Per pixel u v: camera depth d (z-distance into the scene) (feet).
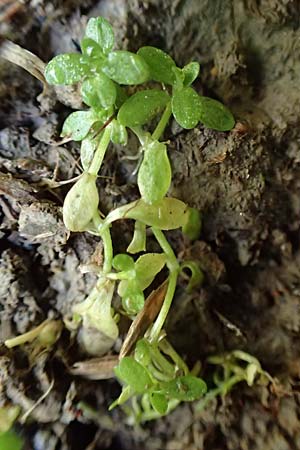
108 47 0.23
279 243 0.30
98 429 0.30
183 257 0.29
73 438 0.29
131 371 0.26
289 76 0.26
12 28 0.25
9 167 0.27
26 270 0.29
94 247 0.28
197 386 0.27
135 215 0.25
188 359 0.30
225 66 0.26
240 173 0.27
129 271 0.26
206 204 0.29
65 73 0.23
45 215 0.27
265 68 0.26
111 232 0.28
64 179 0.28
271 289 0.31
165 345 0.29
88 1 0.25
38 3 0.25
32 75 0.27
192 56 0.26
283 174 0.28
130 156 0.27
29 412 0.28
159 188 0.24
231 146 0.26
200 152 0.27
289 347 0.30
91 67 0.23
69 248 0.28
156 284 0.29
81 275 0.28
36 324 0.29
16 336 0.28
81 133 0.25
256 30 0.26
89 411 0.29
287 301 0.30
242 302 0.31
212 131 0.26
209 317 0.31
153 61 0.24
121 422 0.30
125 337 0.29
